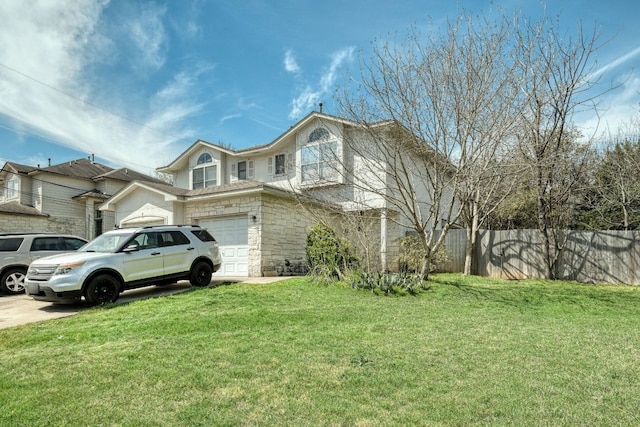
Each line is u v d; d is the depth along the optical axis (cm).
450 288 1055
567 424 296
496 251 1354
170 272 968
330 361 443
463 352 482
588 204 1798
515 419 304
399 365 429
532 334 583
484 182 1181
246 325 622
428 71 1028
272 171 1881
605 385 376
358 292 957
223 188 1483
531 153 1165
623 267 1191
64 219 2455
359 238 1115
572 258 1252
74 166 2636
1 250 1072
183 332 582
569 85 1101
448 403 331
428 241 1212
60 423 300
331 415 310
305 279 1112
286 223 1433
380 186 1395
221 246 1428
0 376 407
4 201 2523
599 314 777
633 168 1655
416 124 1038
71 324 664
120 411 320
